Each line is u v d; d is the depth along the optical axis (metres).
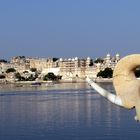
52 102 107.88
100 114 67.56
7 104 106.81
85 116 66.50
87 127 51.25
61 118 65.56
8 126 55.91
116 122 54.47
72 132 47.31
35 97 137.38
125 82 9.65
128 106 9.45
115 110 72.31
